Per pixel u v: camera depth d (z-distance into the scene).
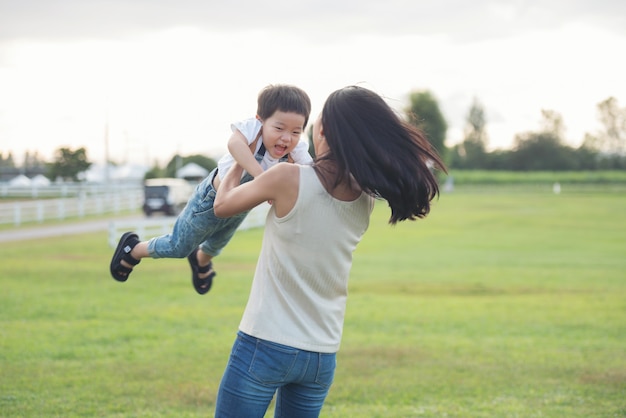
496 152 106.81
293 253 2.99
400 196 2.93
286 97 3.28
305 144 3.48
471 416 5.61
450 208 43.59
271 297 3.02
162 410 5.73
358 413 5.69
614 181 81.88
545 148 102.25
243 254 19.84
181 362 7.47
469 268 17.00
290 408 3.19
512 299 12.48
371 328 9.71
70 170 57.31
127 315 10.42
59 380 6.64
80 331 9.12
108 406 5.81
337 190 3.00
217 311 10.88
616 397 6.23
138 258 3.70
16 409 5.65
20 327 9.34
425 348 8.37
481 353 8.11
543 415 5.63
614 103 110.88
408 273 16.02
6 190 43.22
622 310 11.34
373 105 2.96
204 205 3.39
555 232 28.22
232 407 3.01
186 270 16.09
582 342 8.81
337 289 3.12
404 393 6.34
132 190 48.19
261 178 2.97
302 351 2.99
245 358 3.01
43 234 24.70
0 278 14.17
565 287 13.95
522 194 62.50
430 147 3.05
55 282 13.77
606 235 26.84
